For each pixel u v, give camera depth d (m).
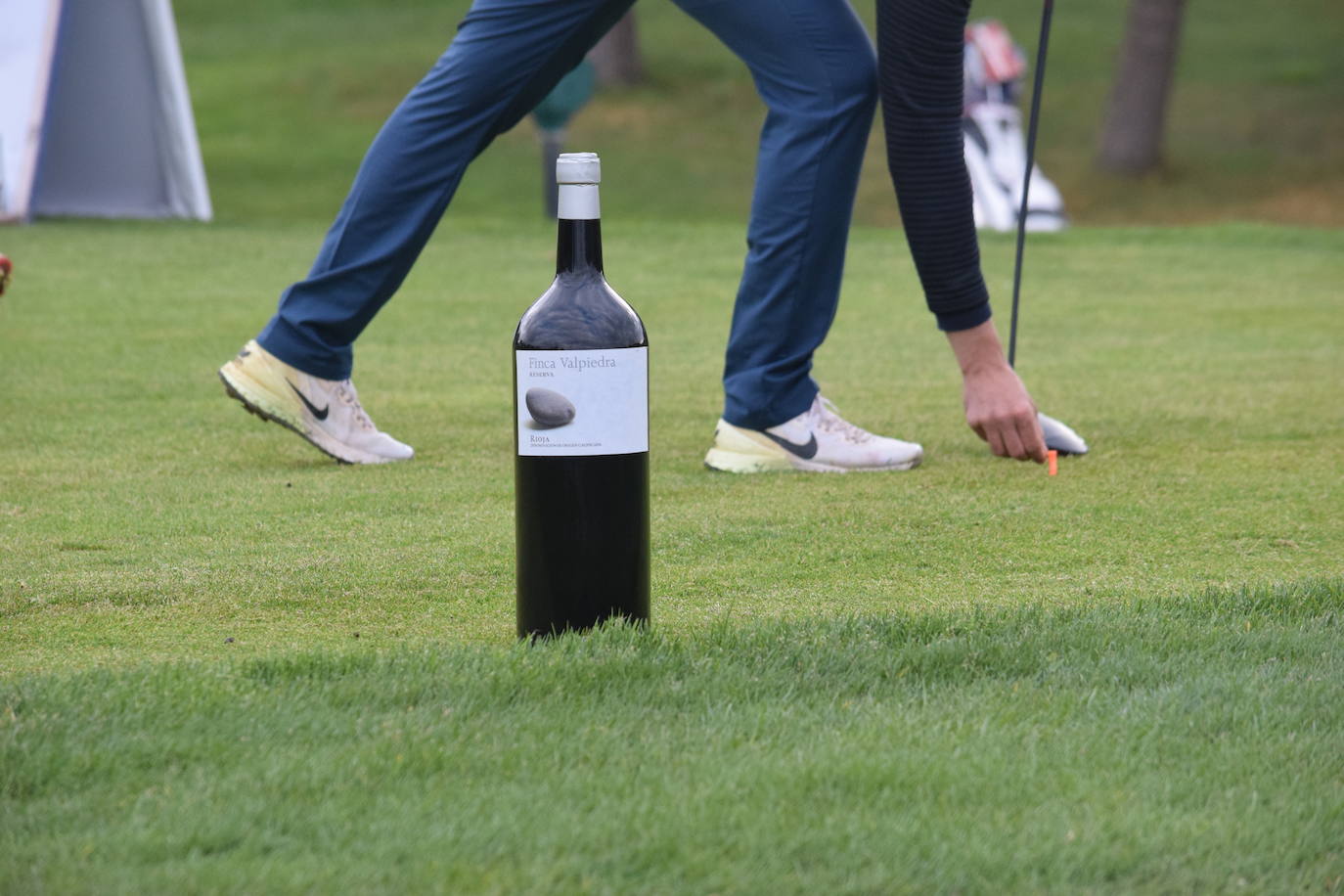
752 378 9.09
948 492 8.42
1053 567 6.73
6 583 6.33
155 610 5.94
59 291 17.73
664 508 8.02
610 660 4.82
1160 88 48.69
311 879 3.33
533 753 4.08
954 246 8.06
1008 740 4.23
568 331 5.05
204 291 18.12
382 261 8.92
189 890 3.28
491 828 3.60
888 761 4.02
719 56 57.81
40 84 25.36
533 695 4.57
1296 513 7.84
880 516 7.76
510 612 5.92
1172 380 12.80
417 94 8.81
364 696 4.52
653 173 47.62
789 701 4.58
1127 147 49.09
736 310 9.19
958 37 7.79
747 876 3.38
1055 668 4.92
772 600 6.14
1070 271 21.33
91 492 8.29
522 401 5.08
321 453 9.60
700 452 9.88
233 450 9.66
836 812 3.72
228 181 44.53
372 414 11.14
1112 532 7.41
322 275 8.92
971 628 5.36
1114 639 5.22
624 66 54.69
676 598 6.17
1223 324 16.47
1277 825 3.68
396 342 14.84
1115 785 3.92
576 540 5.12
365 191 8.84
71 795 3.79
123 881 3.32
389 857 3.45
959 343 8.22
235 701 4.44
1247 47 59.41
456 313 16.84
